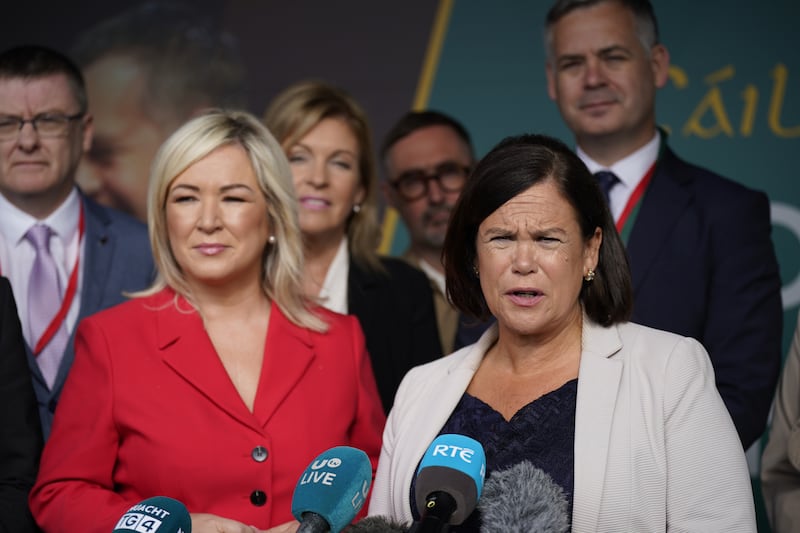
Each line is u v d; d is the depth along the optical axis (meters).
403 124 9.32
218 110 6.24
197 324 5.93
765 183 9.10
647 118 7.68
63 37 10.20
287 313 6.16
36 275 7.55
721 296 6.95
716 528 4.34
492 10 9.96
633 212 7.43
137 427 5.57
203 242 5.90
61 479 5.56
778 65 9.17
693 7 9.36
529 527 3.72
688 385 4.66
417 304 7.90
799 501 5.98
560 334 4.98
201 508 5.51
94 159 10.07
